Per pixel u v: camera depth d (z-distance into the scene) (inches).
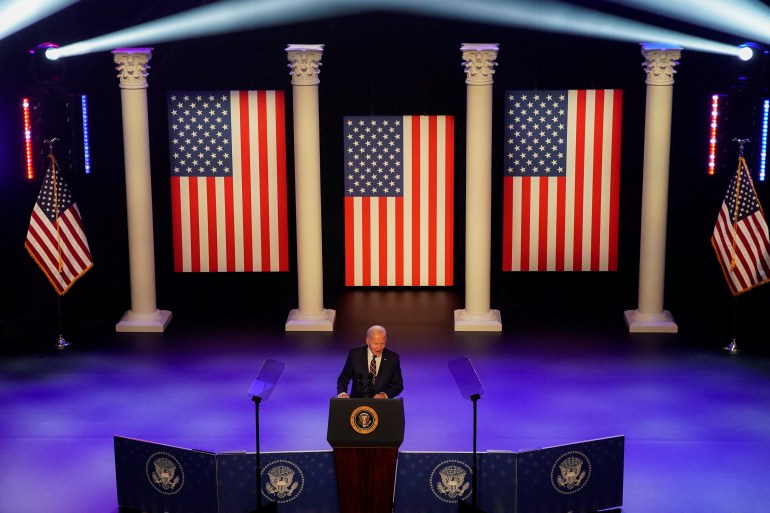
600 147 842.8
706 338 791.7
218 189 858.8
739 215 748.0
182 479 497.0
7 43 802.8
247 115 847.1
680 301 880.9
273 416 642.2
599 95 834.8
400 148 878.4
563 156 845.8
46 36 797.2
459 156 882.8
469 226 805.2
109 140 867.4
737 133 769.6
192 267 872.9
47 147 783.7
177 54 853.2
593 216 853.8
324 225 901.8
